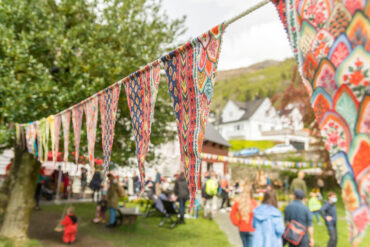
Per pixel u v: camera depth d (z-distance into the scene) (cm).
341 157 102
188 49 181
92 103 320
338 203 1141
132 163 793
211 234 756
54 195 1225
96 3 678
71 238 632
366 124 95
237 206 426
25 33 575
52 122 443
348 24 100
